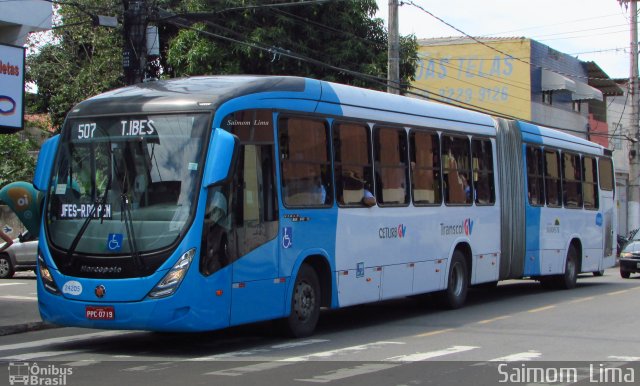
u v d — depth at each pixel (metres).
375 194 12.84
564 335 11.88
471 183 15.92
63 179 10.34
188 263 9.46
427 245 14.30
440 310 15.45
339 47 26.22
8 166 31.03
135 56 17.70
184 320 9.44
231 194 9.99
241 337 11.62
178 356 9.95
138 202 9.80
